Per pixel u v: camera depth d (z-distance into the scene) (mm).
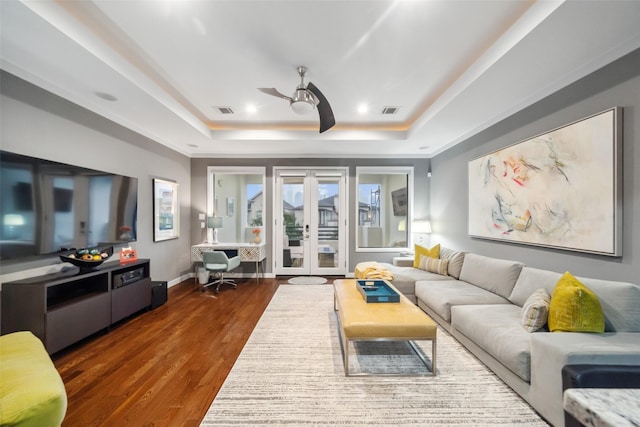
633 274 1980
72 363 2326
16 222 2271
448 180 4789
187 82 2967
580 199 2330
